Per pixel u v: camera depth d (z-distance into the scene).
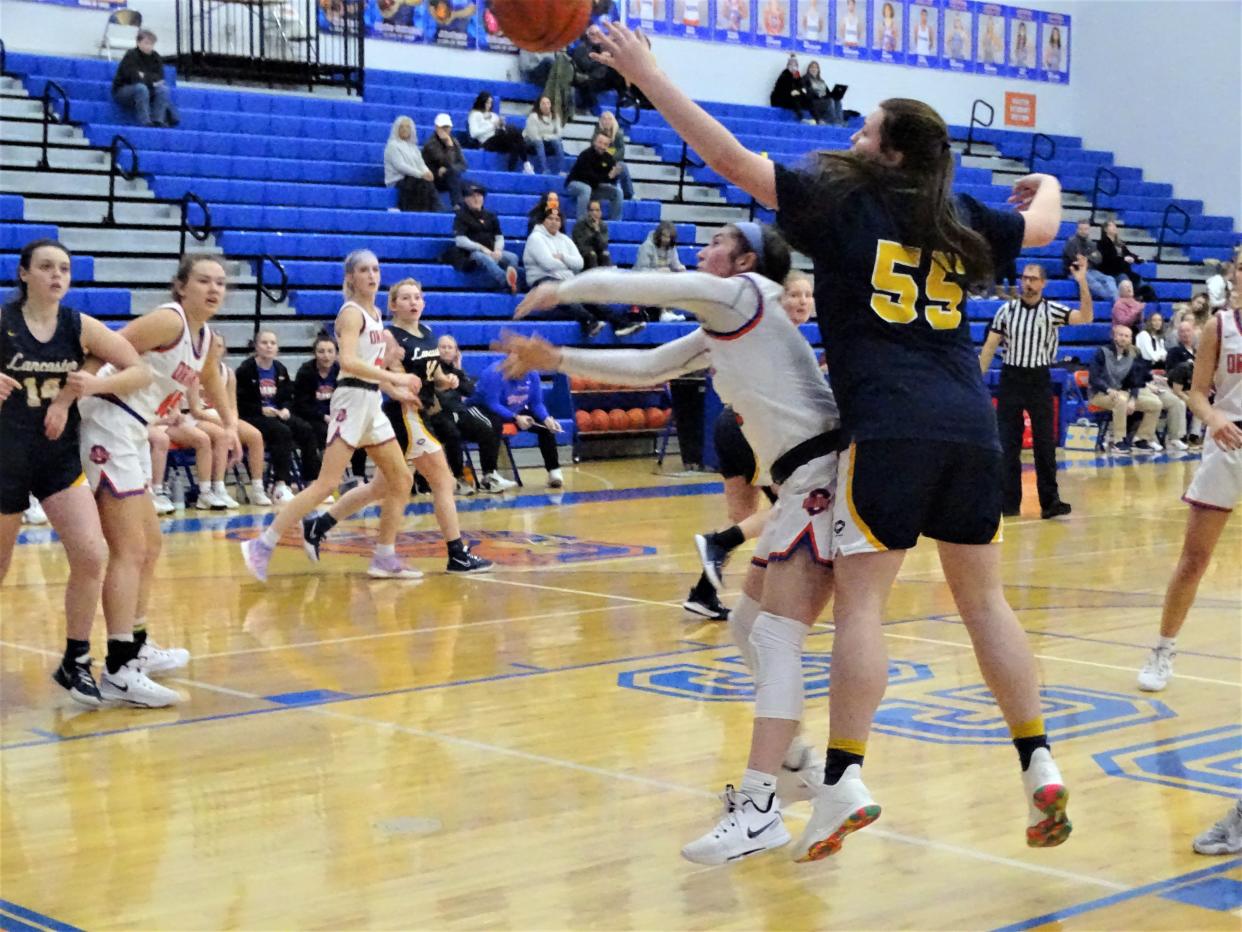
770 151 23.05
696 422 16.98
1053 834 4.12
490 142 19.97
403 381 9.31
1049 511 13.51
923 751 5.65
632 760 5.53
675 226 19.84
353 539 11.68
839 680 3.97
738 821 4.21
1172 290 25.19
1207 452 6.50
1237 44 26.36
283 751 5.66
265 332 14.02
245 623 8.25
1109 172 27.03
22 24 18.08
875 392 3.96
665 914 3.99
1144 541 11.91
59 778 5.30
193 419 13.41
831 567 4.29
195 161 17.12
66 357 6.02
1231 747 5.72
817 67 24.61
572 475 16.69
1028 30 28.14
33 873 4.31
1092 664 7.27
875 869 4.35
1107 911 4.00
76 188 16.27
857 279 4.00
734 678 6.95
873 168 4.02
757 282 4.40
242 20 19.64
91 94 17.45
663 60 23.88
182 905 4.04
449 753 5.63
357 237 17.28
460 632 8.04
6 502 6.13
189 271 6.44
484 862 4.40
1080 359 22.48
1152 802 5.00
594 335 17.69
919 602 9.01
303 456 14.27
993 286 4.30
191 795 5.09
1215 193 26.84
